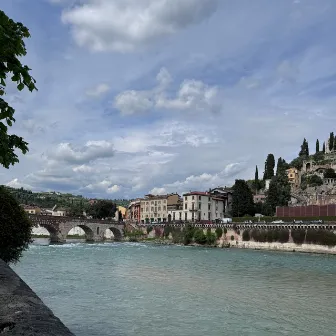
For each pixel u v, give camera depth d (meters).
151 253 91.19
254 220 145.62
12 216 39.94
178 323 26.44
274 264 66.69
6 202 39.75
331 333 24.42
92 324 26.00
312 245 106.31
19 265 58.88
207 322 26.73
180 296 35.34
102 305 31.58
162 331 24.61
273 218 139.12
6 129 9.95
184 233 142.50
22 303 11.92
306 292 37.78
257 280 45.75
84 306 31.19
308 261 74.25
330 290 38.97
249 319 27.56
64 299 33.81
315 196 187.62
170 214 199.00
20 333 8.88
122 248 109.56
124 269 56.00
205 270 55.69
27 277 46.34
